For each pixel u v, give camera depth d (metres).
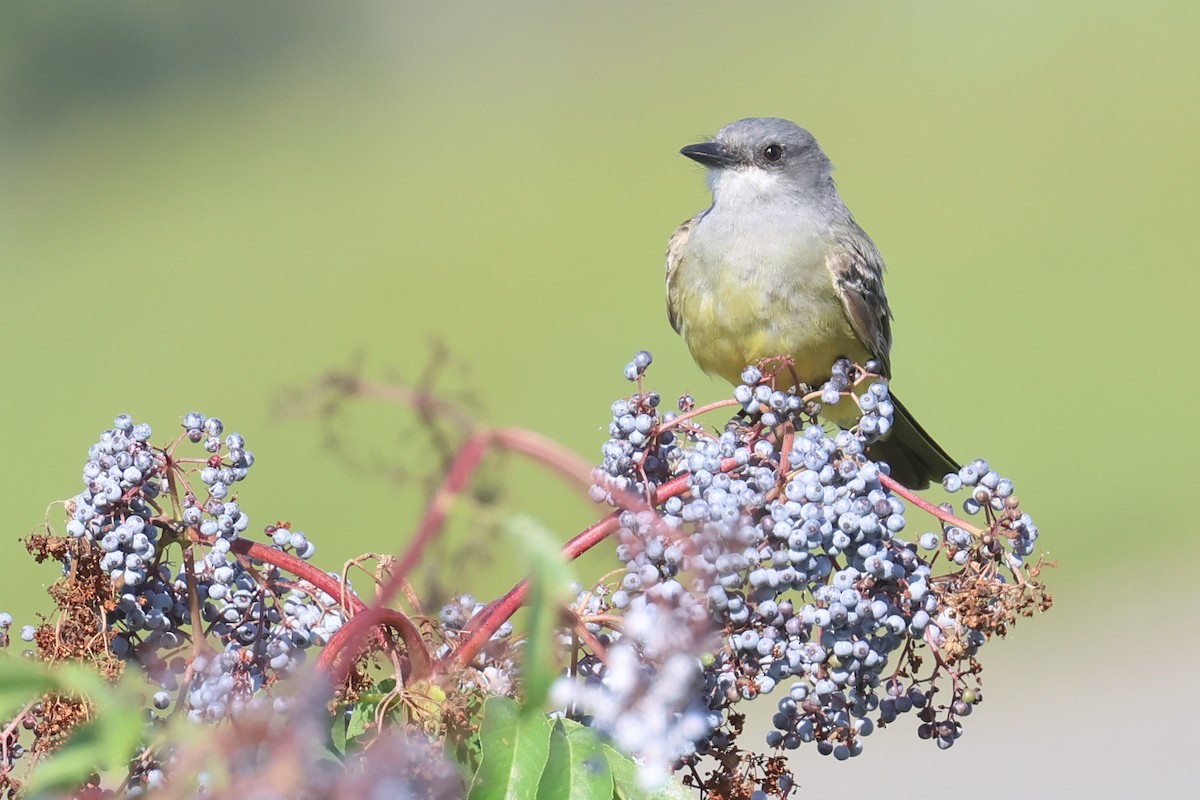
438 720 2.41
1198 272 21.30
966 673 2.93
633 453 3.07
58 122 32.59
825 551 2.91
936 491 8.01
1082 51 32.09
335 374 2.22
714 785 2.83
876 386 3.21
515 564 2.02
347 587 2.68
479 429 2.04
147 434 2.76
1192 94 28.95
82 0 32.34
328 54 35.66
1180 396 17.41
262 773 1.80
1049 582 14.95
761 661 2.85
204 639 2.66
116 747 1.79
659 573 2.64
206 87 34.28
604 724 2.32
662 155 30.64
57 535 2.72
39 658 2.66
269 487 13.41
